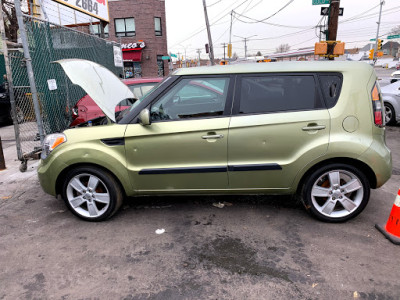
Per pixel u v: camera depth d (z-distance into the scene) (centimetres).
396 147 650
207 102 318
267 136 306
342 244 288
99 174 327
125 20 2611
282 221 334
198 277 247
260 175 315
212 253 280
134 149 319
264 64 324
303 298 222
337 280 239
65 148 328
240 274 250
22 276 255
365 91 303
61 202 405
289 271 252
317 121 301
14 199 420
